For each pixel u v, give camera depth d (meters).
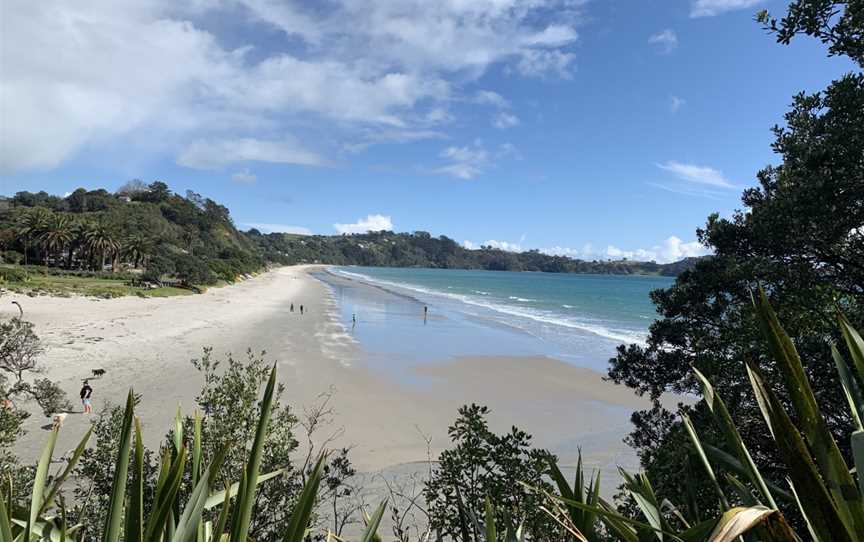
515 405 18.30
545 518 3.16
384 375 22.23
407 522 8.66
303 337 31.86
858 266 5.84
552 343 32.47
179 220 116.31
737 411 5.47
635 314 53.91
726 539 0.84
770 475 5.29
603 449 13.92
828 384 4.95
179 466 1.19
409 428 15.21
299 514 1.24
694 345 7.08
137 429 1.17
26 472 5.18
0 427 6.05
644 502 1.77
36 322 30.30
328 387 19.56
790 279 6.03
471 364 25.30
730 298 7.39
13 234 69.12
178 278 67.25
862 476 0.95
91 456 4.95
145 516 3.74
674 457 3.33
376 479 11.14
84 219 75.38
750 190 7.55
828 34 4.88
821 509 0.95
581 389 20.73
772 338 1.04
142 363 21.75
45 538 1.58
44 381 14.06
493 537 1.82
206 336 30.22
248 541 1.38
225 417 4.81
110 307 40.41
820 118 5.79
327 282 100.31
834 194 5.30
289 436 5.08
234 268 91.50
